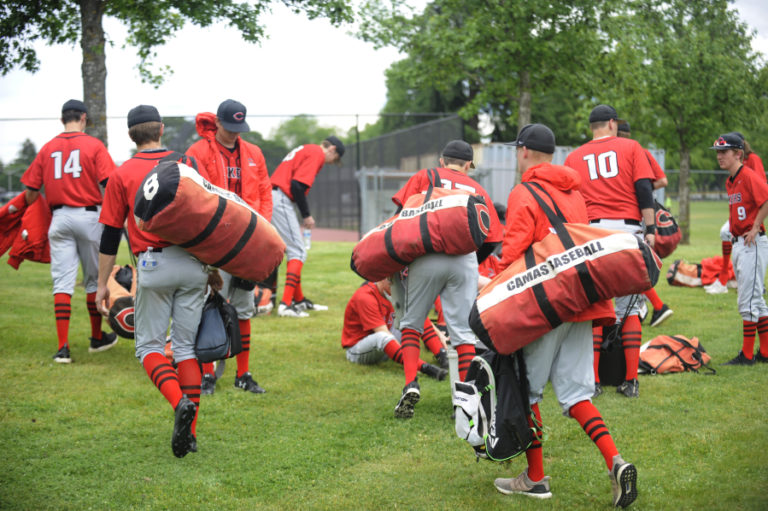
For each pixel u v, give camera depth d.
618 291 3.02
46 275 10.61
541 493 3.29
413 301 4.46
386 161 22.33
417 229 4.21
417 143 20.17
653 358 5.46
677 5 17.03
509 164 19.52
